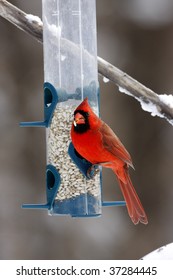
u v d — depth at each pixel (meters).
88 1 7.64
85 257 11.05
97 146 7.15
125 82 7.55
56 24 7.62
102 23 11.66
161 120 11.52
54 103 7.53
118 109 11.55
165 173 11.45
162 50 11.66
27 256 11.05
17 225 11.16
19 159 11.36
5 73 11.55
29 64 11.55
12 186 11.28
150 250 11.15
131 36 11.66
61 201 7.46
